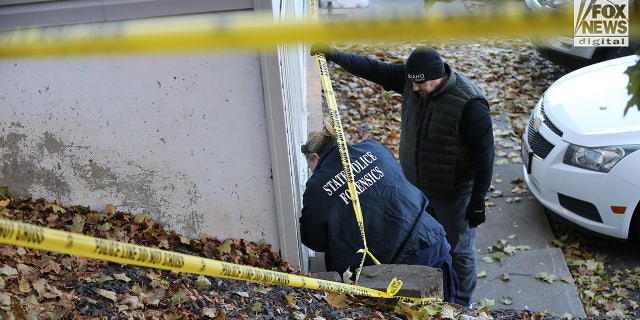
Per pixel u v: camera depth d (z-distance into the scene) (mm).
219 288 4801
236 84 5012
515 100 11922
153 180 5324
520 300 7223
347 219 5211
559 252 7867
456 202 6367
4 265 4352
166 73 5012
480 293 7359
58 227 5168
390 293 4879
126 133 5195
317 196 5273
